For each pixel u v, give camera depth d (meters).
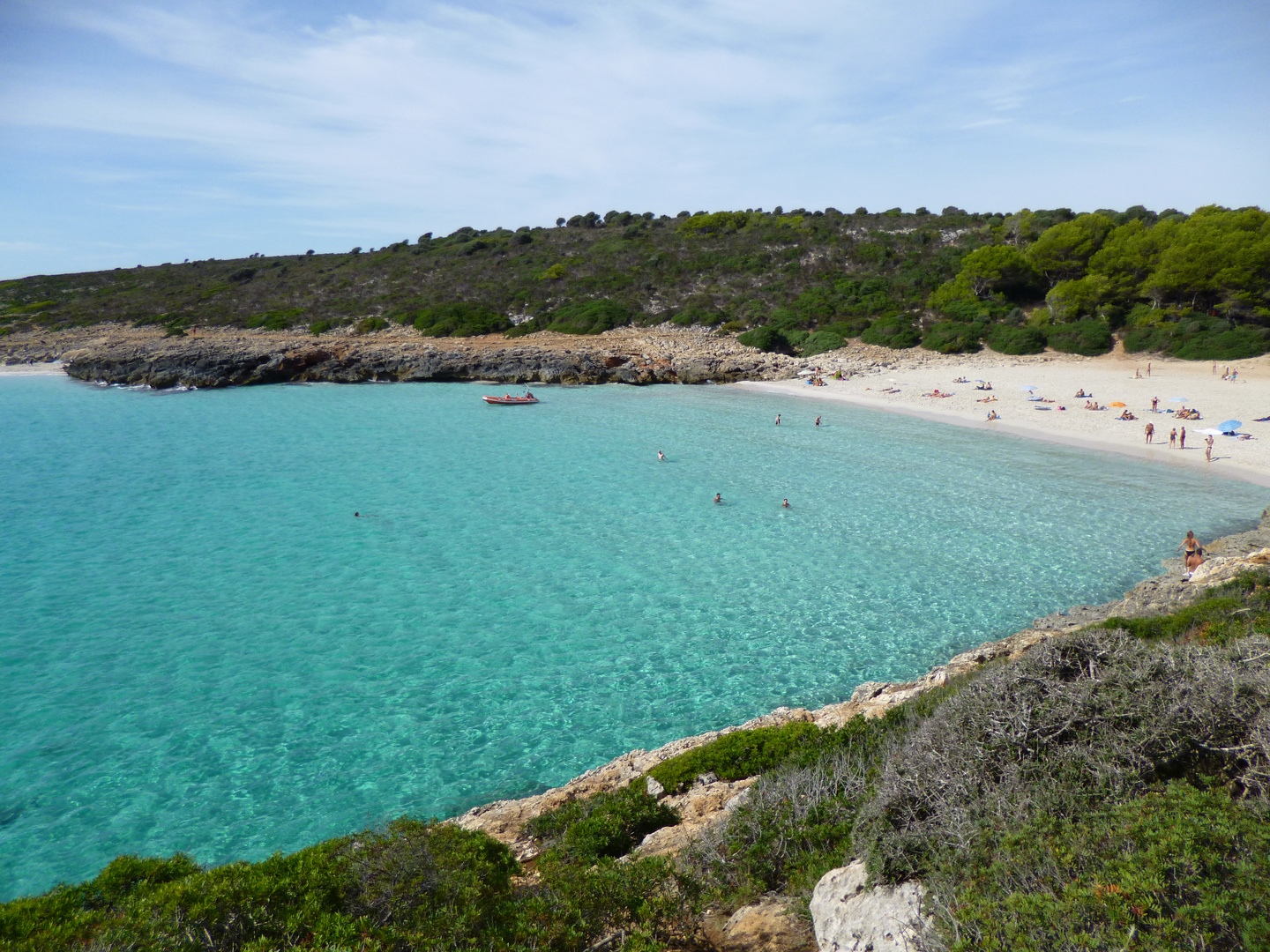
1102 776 6.56
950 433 50.22
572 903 7.69
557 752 16.94
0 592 25.53
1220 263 69.12
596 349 78.19
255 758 16.77
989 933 5.20
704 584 26.11
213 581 26.52
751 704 18.72
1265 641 8.79
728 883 8.48
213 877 8.01
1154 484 37.28
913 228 114.06
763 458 43.91
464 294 103.81
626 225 143.12
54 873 13.40
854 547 29.42
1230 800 5.99
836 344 81.19
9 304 113.81
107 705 18.84
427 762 16.64
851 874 6.96
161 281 125.88
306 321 99.25
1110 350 72.94
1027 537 30.22
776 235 113.12
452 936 7.12
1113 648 8.05
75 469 41.94
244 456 45.16
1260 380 59.47
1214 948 4.78
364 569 27.58
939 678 17.05
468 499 36.25
